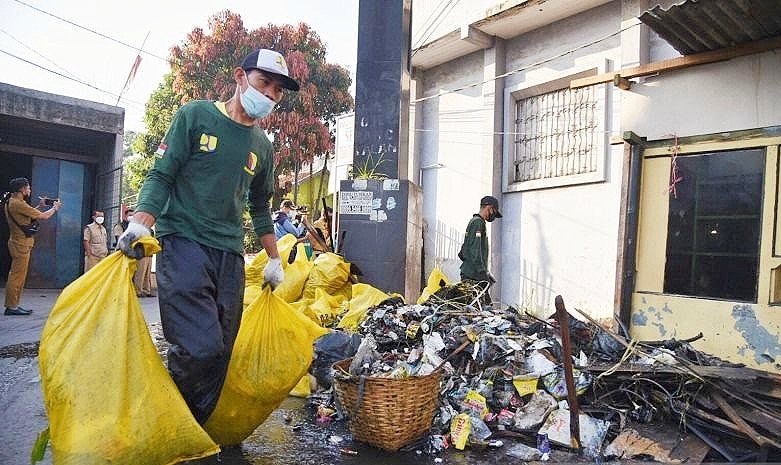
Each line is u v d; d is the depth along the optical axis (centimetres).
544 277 857
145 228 254
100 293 243
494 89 934
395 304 484
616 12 772
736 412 322
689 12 419
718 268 492
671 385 355
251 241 1772
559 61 850
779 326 454
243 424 299
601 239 774
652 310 525
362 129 705
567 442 316
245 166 283
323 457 305
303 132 1703
